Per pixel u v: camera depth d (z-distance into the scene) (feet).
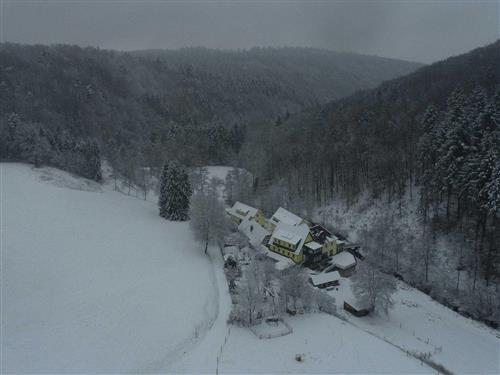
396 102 419.54
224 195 402.93
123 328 165.27
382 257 252.83
